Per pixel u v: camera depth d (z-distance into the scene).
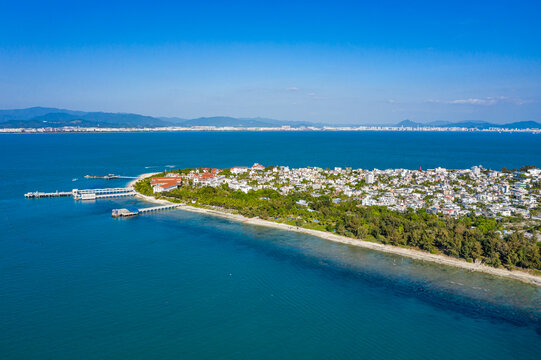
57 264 196.12
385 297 168.38
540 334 142.00
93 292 166.50
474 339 138.50
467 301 165.25
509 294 171.50
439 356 128.88
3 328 137.75
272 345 132.88
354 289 175.75
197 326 143.12
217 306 158.00
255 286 176.88
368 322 148.62
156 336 136.12
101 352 126.56
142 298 162.50
